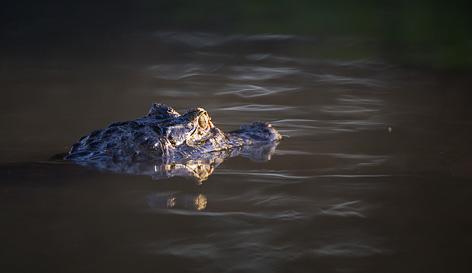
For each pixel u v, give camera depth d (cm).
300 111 3191
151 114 2400
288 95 3600
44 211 1769
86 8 7938
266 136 2605
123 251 1532
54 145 2445
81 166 2153
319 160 2338
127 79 4038
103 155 2209
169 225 1698
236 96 3544
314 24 6569
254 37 5909
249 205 1862
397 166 2261
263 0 8238
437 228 1712
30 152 2338
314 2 7944
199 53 5128
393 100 3500
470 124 2916
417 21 6575
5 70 4291
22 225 1670
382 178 2127
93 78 4047
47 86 3762
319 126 2877
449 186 2044
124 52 5156
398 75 4288
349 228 1709
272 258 1519
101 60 4759
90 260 1474
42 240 1580
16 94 3512
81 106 3209
